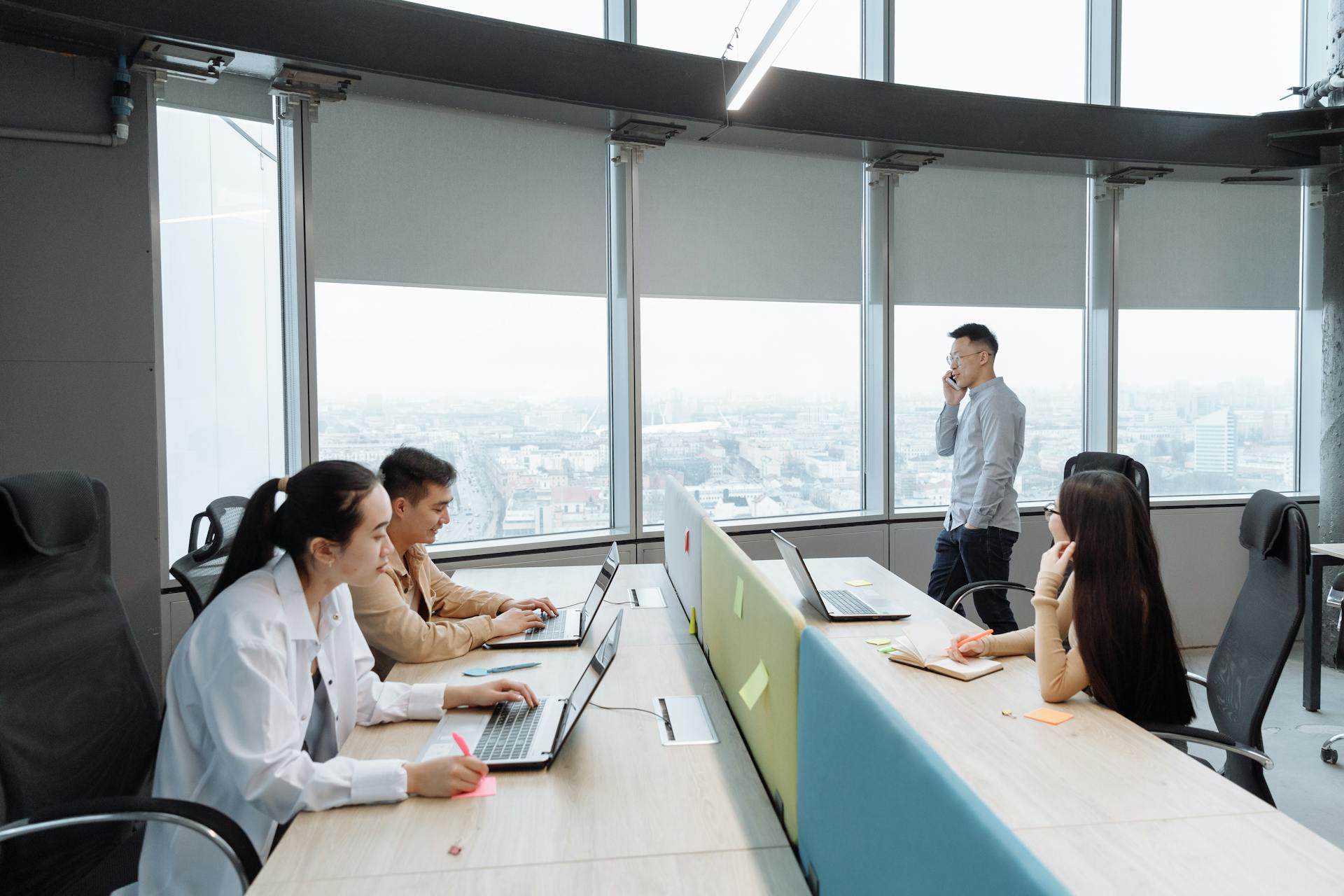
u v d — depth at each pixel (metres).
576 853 1.31
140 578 3.11
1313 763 3.36
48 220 2.97
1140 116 4.62
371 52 3.22
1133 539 1.94
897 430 4.89
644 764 1.63
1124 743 1.72
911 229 4.83
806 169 4.66
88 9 2.74
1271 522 2.13
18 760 1.51
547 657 2.33
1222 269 5.28
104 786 1.70
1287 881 1.21
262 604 1.57
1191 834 1.35
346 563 1.63
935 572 4.07
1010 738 1.75
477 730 1.79
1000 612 3.74
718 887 1.22
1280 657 2.00
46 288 2.97
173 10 2.86
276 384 3.69
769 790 1.52
